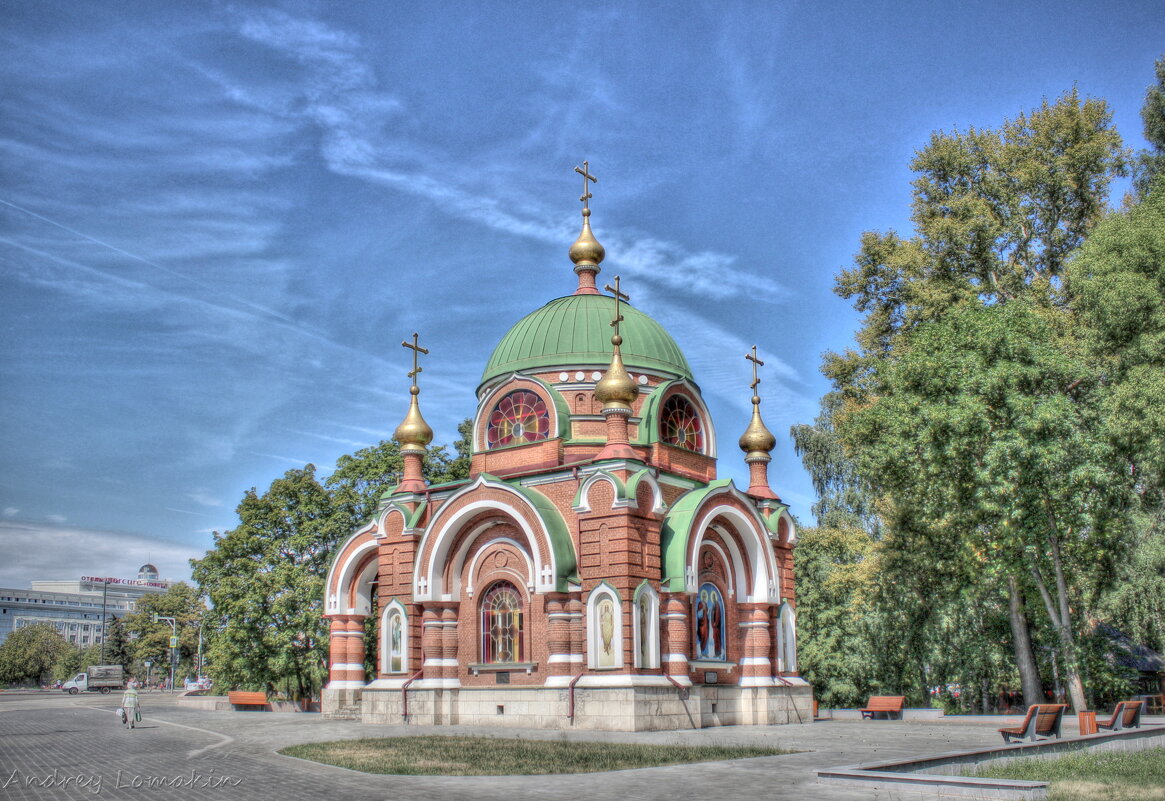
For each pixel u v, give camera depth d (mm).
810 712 38688
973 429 34969
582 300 43969
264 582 52906
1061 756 20875
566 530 35219
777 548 40594
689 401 41125
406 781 18516
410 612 38656
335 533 54719
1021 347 35844
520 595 36094
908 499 41094
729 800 15773
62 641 164625
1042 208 46344
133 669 139125
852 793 16406
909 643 44938
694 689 33719
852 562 52656
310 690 56750
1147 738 24391
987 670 43031
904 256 45094
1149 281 34469
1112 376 37531
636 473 34094
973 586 40688
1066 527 35250
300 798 16344
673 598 33969
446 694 36312
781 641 39188
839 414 46312
